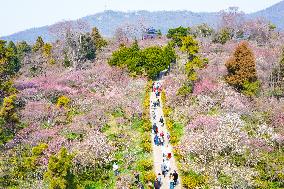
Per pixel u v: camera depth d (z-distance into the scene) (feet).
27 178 134.82
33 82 240.73
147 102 203.21
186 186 121.29
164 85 234.17
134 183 125.49
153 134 167.12
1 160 147.23
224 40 365.40
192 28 430.61
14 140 159.63
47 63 325.62
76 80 247.09
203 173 128.67
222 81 213.87
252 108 181.68
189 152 140.46
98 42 376.48
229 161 134.10
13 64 288.30
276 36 404.77
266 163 132.05
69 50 325.21
